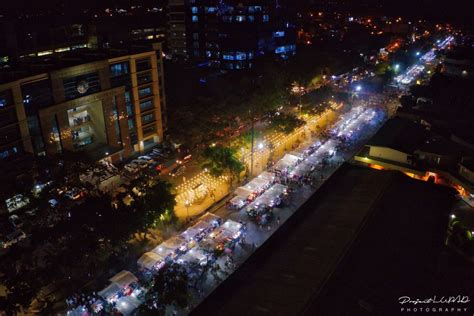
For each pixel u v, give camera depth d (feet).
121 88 251.80
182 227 192.44
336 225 119.96
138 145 276.62
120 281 147.54
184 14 508.94
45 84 212.64
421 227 117.91
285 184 225.76
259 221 192.24
